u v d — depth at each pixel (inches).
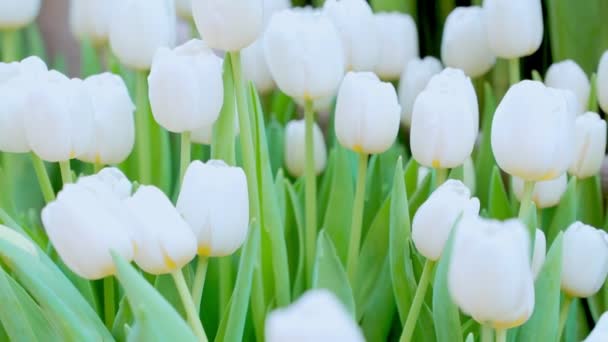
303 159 74.3
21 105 65.5
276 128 74.9
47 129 64.0
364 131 65.3
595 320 70.0
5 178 67.9
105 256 59.6
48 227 59.5
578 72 73.1
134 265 67.0
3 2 76.4
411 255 65.7
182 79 62.6
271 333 52.7
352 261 67.1
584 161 69.4
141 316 58.7
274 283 66.5
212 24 62.7
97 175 62.9
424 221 62.3
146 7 68.7
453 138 64.3
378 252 68.1
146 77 70.4
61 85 64.1
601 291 70.0
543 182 68.0
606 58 70.2
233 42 63.1
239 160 68.9
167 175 72.4
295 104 81.3
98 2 77.6
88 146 65.2
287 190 69.9
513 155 62.2
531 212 63.3
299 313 52.4
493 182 68.5
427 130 64.4
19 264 60.7
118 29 69.1
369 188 70.7
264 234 65.7
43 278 61.3
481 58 74.7
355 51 71.6
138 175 73.2
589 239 64.5
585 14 77.5
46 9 116.3
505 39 71.1
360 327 68.0
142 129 70.4
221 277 65.6
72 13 78.9
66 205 59.2
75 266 59.8
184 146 64.1
